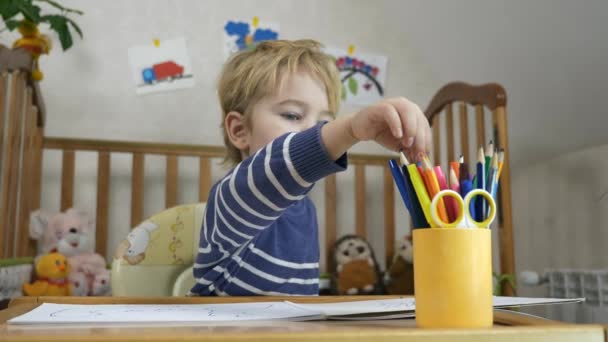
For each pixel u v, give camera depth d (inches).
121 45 83.8
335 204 83.7
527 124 74.2
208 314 17.8
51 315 17.0
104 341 10.1
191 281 45.3
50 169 78.3
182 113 84.5
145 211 80.9
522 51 66.6
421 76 93.0
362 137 18.8
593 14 53.2
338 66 90.4
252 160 22.4
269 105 37.0
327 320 17.0
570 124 67.6
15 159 60.3
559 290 63.8
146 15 85.1
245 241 26.7
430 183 14.2
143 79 83.9
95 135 81.6
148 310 18.9
